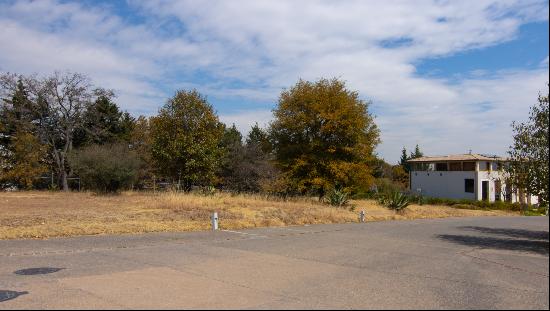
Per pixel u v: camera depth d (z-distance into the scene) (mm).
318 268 10125
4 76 39875
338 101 34250
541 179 16406
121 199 27359
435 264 10953
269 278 8992
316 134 35781
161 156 33500
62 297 7449
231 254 11914
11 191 36281
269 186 34031
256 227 19266
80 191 34531
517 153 17266
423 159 65312
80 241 13719
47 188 40781
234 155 38312
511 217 33969
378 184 51469
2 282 8484
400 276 9359
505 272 10062
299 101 35344
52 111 40875
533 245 15234
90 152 32094
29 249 12195
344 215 25578
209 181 35344
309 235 16766
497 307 7074
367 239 15914
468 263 11227
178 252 12094
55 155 40500
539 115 16734
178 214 20250
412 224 24031
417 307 6988
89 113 43312
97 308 6840
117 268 9844
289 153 35906
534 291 8180
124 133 51031
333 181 34906
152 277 8969
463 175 59844
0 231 14422
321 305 7062
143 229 16422
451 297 7645
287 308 6875
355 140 35531
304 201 31656
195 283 8492
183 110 32938
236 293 7773
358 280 8906
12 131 40844
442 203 49875
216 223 17875
